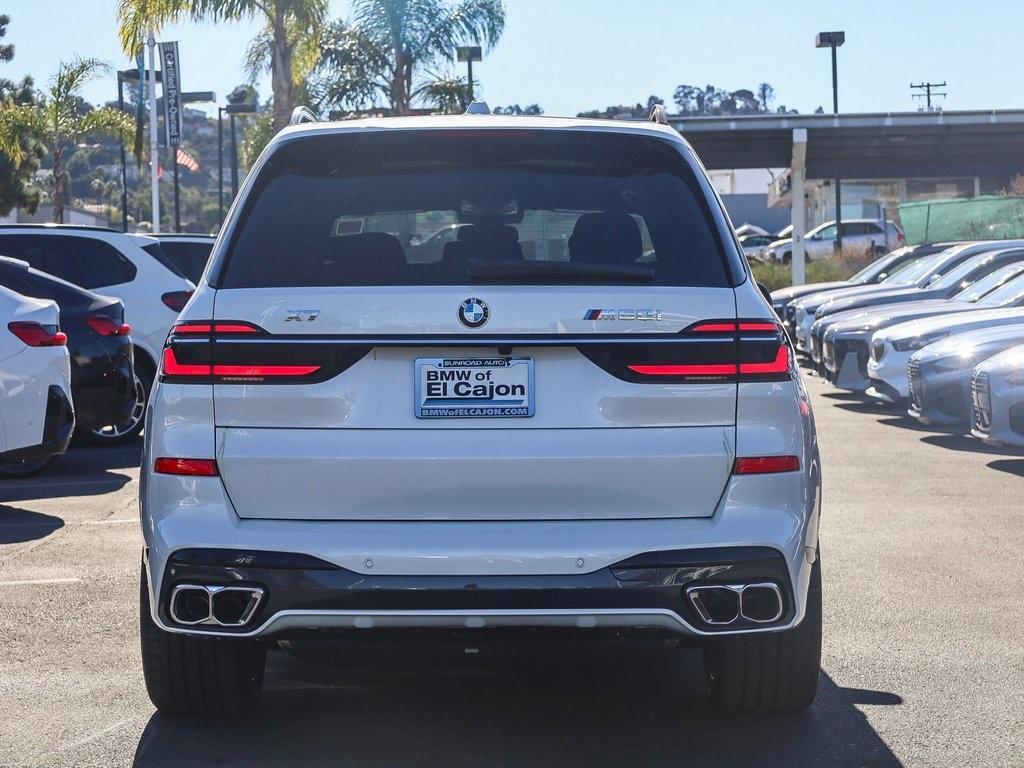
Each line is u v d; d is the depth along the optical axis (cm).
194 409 539
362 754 593
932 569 965
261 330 534
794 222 4241
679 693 686
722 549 532
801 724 633
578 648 737
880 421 1942
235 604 535
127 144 5534
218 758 588
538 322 528
